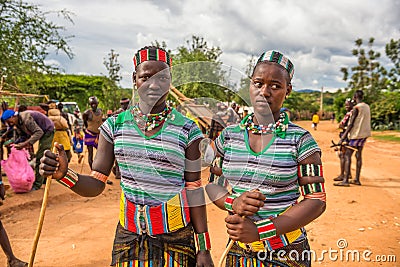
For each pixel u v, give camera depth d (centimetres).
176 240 237
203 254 245
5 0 1190
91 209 650
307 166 217
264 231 202
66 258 441
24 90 1322
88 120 886
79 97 2850
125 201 240
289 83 223
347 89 4022
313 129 3244
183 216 238
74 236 515
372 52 3800
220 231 524
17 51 1205
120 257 240
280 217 207
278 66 216
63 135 900
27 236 513
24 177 689
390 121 3098
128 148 229
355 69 3862
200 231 245
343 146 832
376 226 548
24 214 612
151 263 234
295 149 218
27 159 727
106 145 242
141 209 233
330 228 538
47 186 221
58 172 221
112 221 584
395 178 932
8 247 394
